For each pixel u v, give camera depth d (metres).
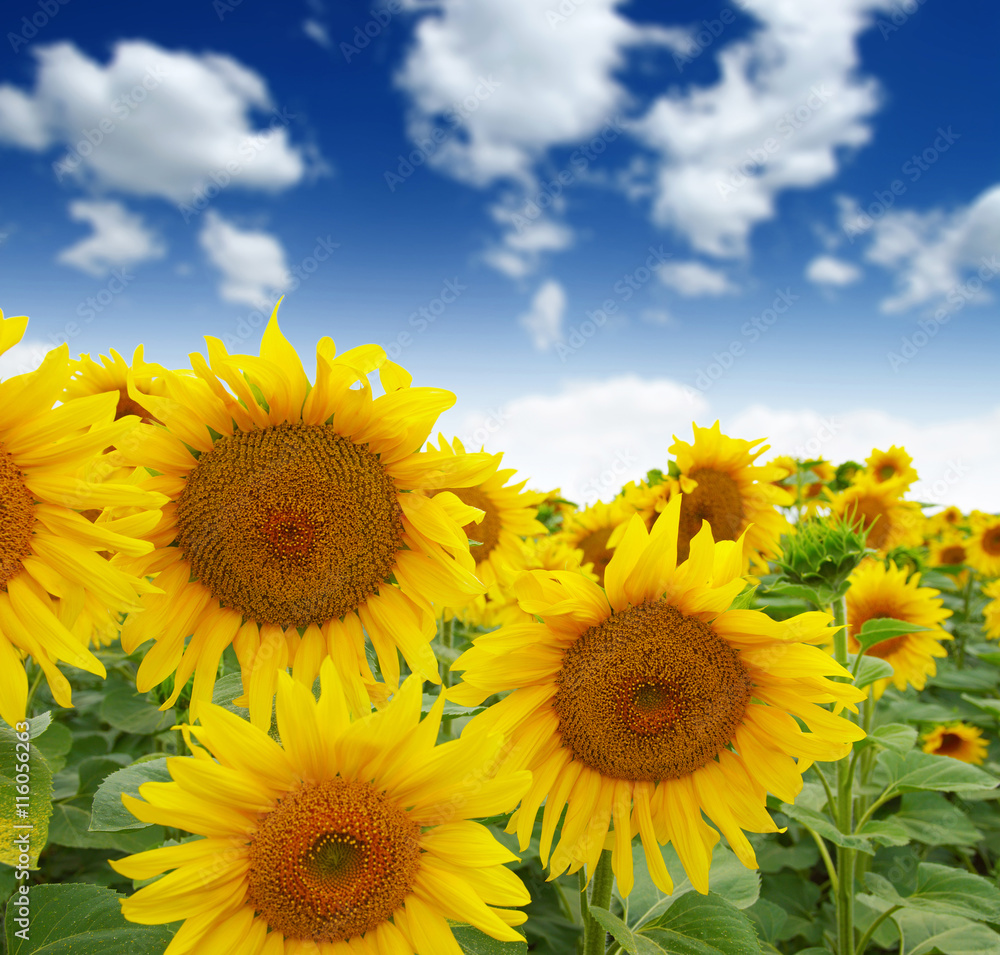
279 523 0.53
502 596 1.07
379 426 0.54
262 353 0.52
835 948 0.87
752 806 0.56
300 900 0.46
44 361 0.46
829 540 0.81
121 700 0.95
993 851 1.05
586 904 0.58
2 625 0.47
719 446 1.02
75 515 0.48
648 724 0.55
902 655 1.14
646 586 0.55
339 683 0.46
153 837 0.82
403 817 0.48
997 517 1.88
